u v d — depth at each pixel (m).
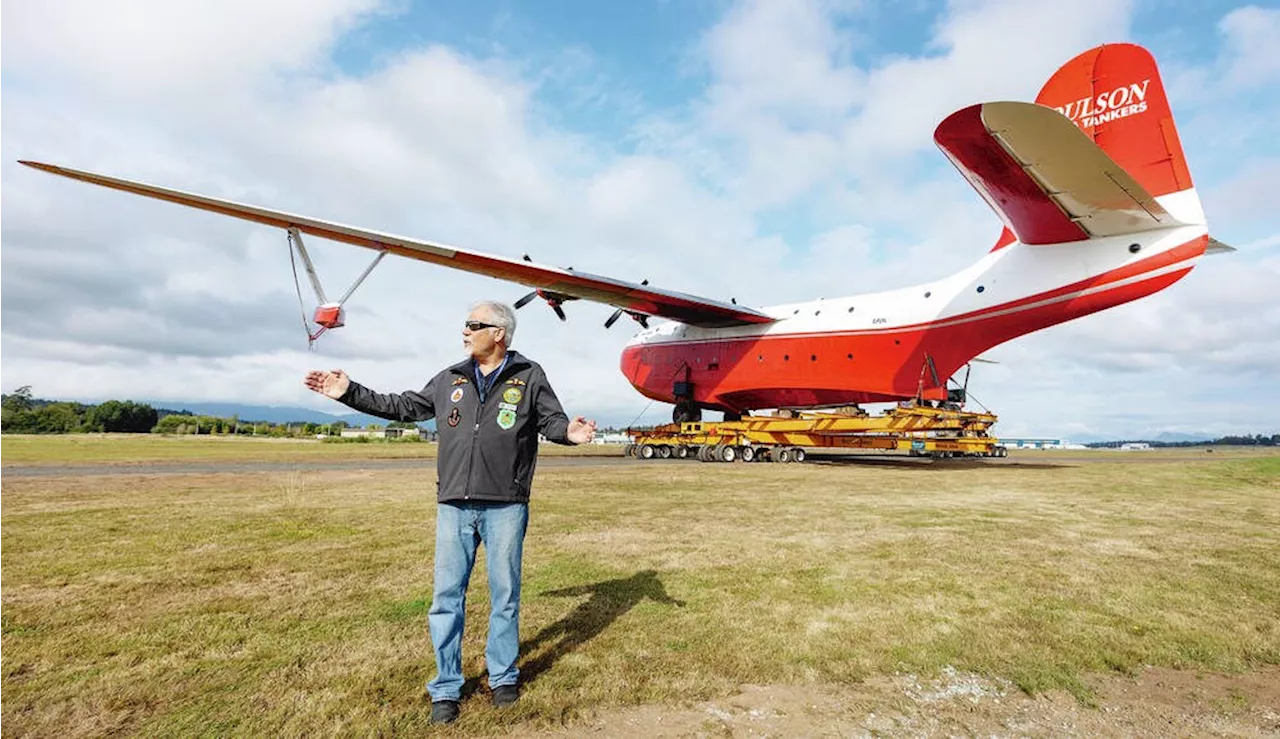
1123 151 12.84
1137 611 3.81
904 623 3.54
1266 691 2.77
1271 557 5.29
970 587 4.30
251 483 11.06
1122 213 12.15
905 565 4.93
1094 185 10.92
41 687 2.62
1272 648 3.24
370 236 14.01
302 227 13.81
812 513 7.66
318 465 16.17
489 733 2.30
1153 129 12.52
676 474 13.43
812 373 18.41
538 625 3.46
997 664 3.00
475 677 2.79
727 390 20.39
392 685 2.68
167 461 17.73
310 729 2.29
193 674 2.77
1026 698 2.66
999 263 15.09
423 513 7.41
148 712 2.41
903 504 8.56
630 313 21.72
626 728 2.34
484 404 2.71
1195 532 6.45
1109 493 10.12
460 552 2.63
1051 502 8.88
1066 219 12.61
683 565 4.89
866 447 17.61
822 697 2.63
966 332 15.57
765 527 6.63
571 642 3.21
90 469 14.34
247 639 3.20
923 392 16.45
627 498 9.06
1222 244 15.20
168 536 5.94
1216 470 15.30
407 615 3.60
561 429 2.71
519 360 2.83
